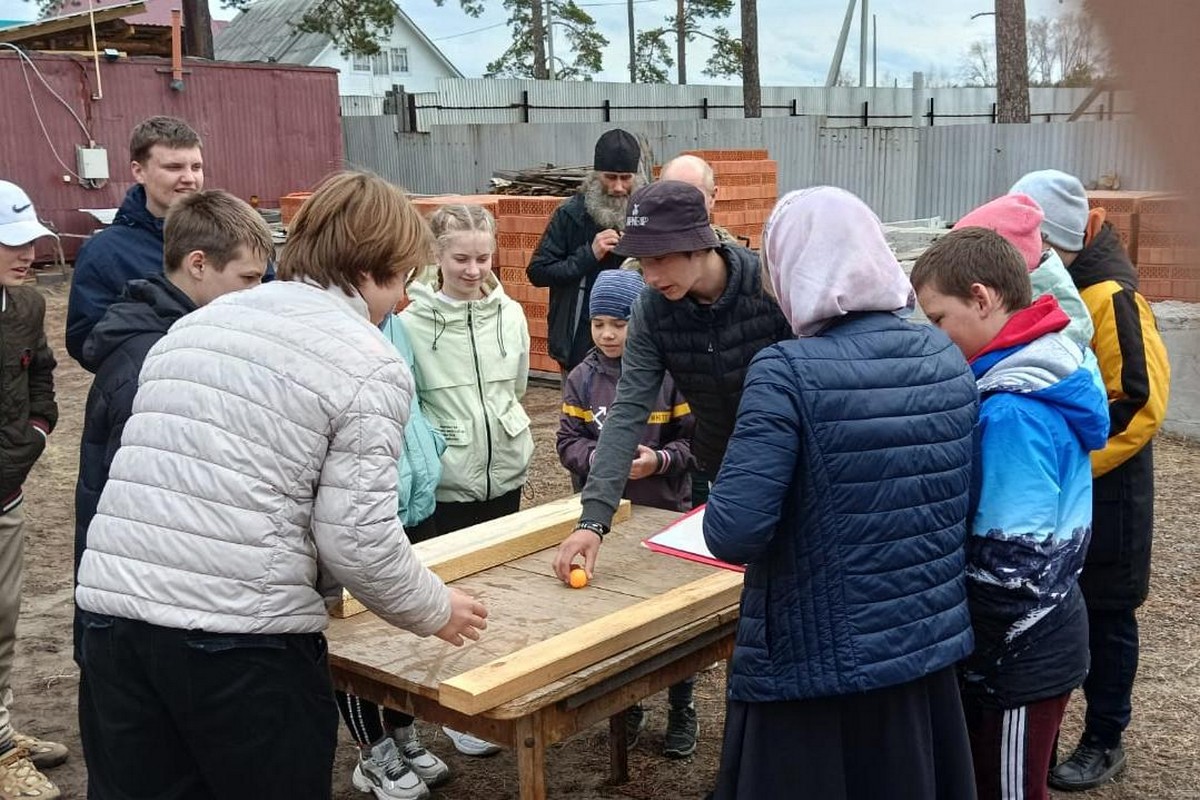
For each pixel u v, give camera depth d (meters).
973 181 14.80
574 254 5.11
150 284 2.52
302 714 1.92
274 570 1.83
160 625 1.83
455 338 3.43
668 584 2.63
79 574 1.96
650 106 28.41
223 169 17.70
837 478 1.84
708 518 1.88
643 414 2.74
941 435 1.91
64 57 15.73
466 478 3.45
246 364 1.85
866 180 15.60
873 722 1.92
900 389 1.88
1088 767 3.16
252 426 1.82
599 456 2.72
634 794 3.22
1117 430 2.75
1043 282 2.56
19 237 2.98
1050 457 2.04
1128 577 2.93
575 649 2.13
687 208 2.44
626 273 3.48
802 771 1.92
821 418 1.83
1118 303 2.77
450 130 19.17
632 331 2.76
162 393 1.91
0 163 15.35
